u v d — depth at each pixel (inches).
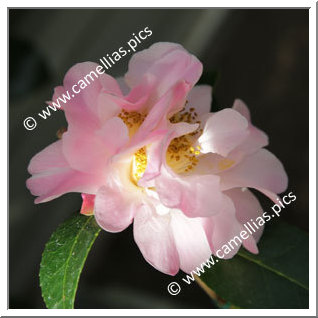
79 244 13.8
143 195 13.5
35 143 23.5
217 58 30.3
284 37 31.3
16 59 18.7
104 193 13.0
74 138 12.8
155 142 12.9
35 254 25.0
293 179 27.8
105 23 24.9
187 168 14.0
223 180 13.9
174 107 13.4
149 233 13.3
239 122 13.5
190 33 28.9
